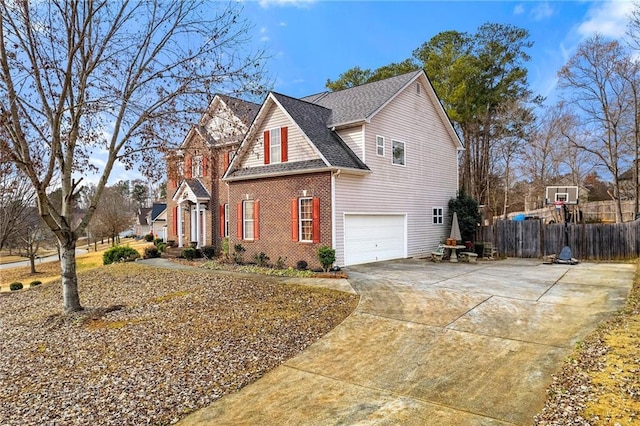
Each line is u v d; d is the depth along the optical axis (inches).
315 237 591.5
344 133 653.9
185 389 221.0
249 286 471.2
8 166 475.8
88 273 689.0
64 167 389.7
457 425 176.4
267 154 664.4
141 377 238.7
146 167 427.5
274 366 250.5
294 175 620.1
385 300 391.2
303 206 617.3
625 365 219.9
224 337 302.5
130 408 201.2
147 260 797.9
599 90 1076.5
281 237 637.3
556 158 1326.3
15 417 195.9
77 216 1756.9
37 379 245.3
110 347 295.3
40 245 1397.6
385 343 282.8
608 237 713.6
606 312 335.0
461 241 812.6
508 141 1330.0
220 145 703.1
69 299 399.2
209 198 898.7
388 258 690.2
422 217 775.7
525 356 249.6
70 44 355.6
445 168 856.9
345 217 601.9
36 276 1095.6
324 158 566.6
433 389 212.5
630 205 1184.8
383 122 674.2
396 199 703.1
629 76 1006.4
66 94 350.6
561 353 250.7
